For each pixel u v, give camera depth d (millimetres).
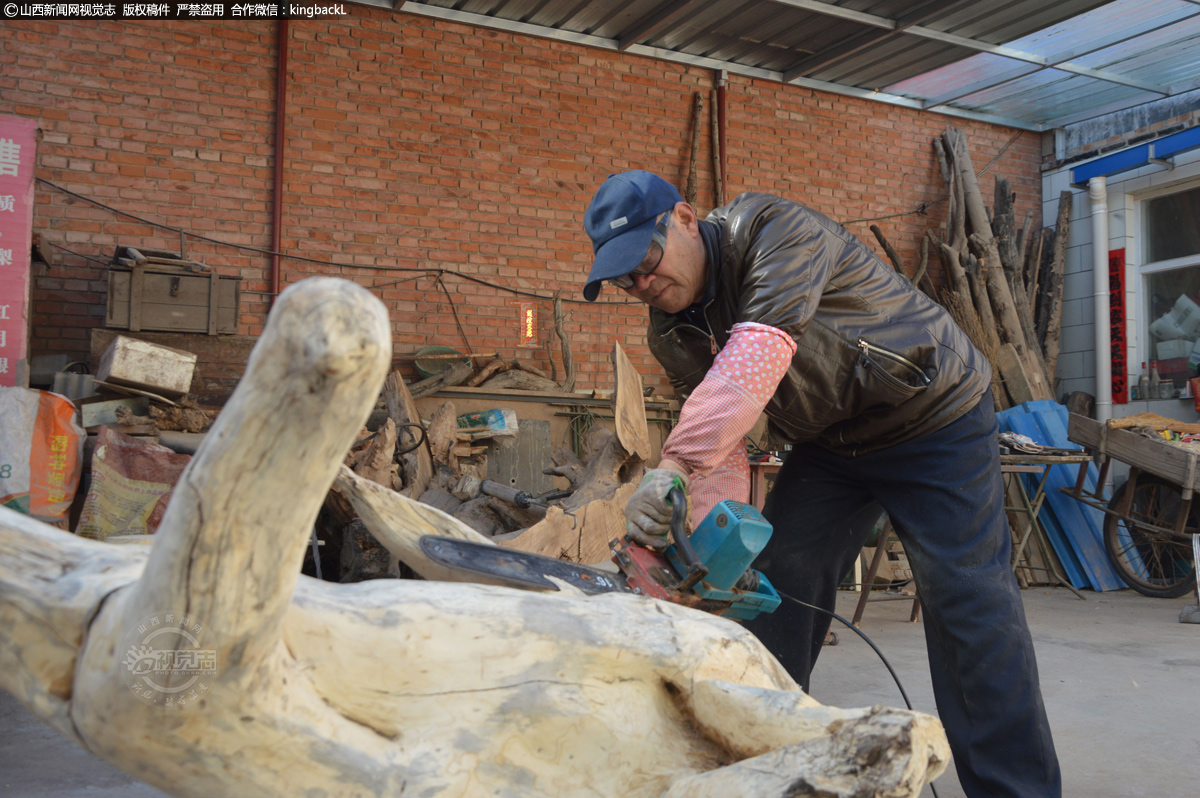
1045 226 9727
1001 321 8633
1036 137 9812
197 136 6578
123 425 4469
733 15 7520
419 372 7000
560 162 7750
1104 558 7082
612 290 7867
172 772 760
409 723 853
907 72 8516
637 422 4074
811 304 1792
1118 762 2695
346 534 4121
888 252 8750
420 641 873
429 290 7238
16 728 2736
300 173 6875
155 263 5582
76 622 754
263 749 760
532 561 1283
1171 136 8211
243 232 6691
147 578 646
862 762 741
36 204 6102
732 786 801
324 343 523
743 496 2213
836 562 2383
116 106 6355
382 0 7098
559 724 896
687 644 978
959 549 1980
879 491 2180
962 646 1944
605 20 7598
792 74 8516
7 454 4074
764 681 1016
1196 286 8352
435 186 7297
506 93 7570
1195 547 5555
